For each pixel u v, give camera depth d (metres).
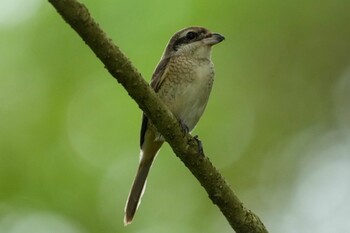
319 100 14.55
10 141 13.21
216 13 14.12
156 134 10.02
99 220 12.66
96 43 7.38
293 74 14.51
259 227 8.50
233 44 14.33
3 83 13.60
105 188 12.87
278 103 14.40
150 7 13.77
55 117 13.38
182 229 12.97
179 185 13.22
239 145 14.07
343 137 14.43
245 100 14.36
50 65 13.70
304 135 14.45
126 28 13.66
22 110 13.43
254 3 14.41
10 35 13.92
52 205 12.73
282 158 14.23
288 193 14.12
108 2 13.79
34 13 14.03
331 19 14.53
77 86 13.59
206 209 13.11
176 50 10.41
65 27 13.80
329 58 14.58
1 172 12.99
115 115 13.36
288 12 14.50
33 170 13.02
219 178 8.46
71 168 13.02
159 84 10.19
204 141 13.96
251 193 14.02
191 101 10.20
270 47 14.43
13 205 12.71
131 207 10.34
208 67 10.35
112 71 7.62
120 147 13.16
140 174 10.38
